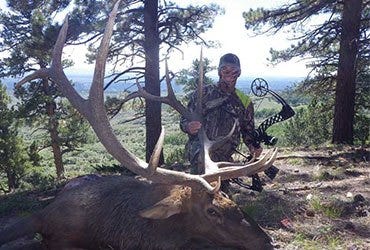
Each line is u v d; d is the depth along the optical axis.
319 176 4.63
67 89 2.36
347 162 5.58
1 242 2.56
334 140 8.70
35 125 13.42
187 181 2.33
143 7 8.62
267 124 3.18
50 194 4.62
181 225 2.39
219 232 2.32
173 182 2.32
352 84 8.52
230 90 3.09
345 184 4.27
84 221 2.52
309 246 2.79
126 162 2.33
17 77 10.79
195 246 2.41
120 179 2.70
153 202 2.43
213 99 3.06
